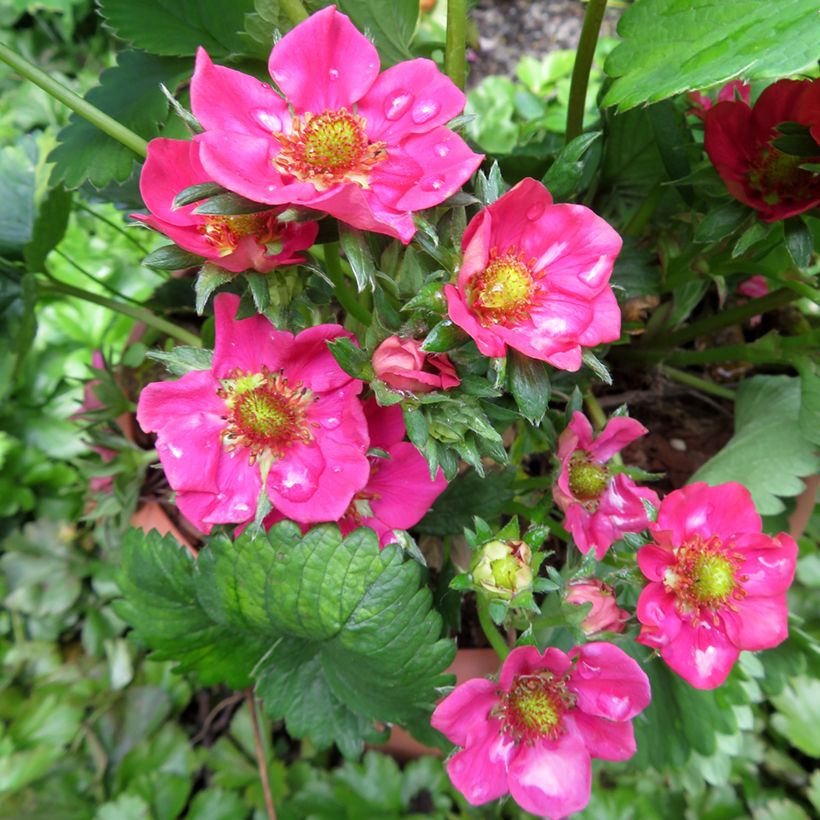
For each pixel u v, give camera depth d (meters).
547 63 0.29
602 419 0.18
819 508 0.21
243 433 0.13
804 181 0.14
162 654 0.16
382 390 0.11
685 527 0.13
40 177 0.19
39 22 0.33
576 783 0.13
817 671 0.18
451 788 0.20
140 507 0.19
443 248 0.11
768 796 0.21
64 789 0.20
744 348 0.18
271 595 0.15
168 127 0.16
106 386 0.19
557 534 0.16
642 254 0.18
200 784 0.22
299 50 0.11
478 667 0.17
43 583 0.23
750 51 0.11
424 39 0.29
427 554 0.17
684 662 0.13
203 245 0.11
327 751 0.21
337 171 0.11
